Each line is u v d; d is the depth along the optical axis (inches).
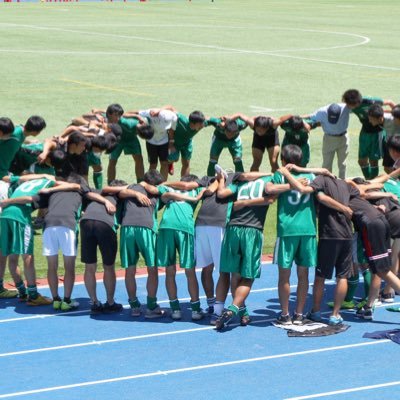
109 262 725.3
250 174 717.3
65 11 4242.1
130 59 2407.7
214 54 2534.5
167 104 1717.5
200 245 721.6
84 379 604.1
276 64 2335.1
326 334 692.1
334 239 701.9
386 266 713.0
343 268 709.9
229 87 1941.4
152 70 2198.6
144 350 656.4
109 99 1772.9
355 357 648.4
